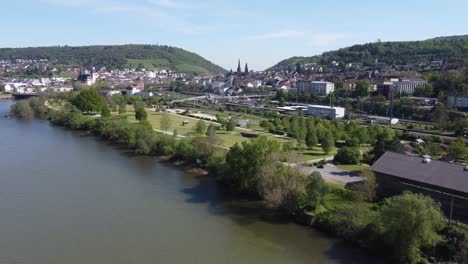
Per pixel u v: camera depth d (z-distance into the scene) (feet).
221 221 349.00
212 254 294.05
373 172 388.16
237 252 297.12
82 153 584.40
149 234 324.19
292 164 400.06
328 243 309.63
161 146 575.38
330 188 383.24
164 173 489.26
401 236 274.36
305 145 605.31
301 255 291.99
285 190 362.33
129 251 297.33
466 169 348.18
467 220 316.19
